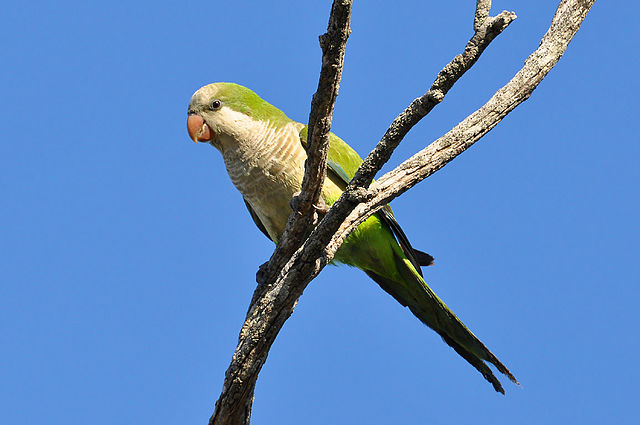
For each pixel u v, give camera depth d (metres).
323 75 6.54
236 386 8.80
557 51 8.08
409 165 8.08
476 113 8.04
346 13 5.96
